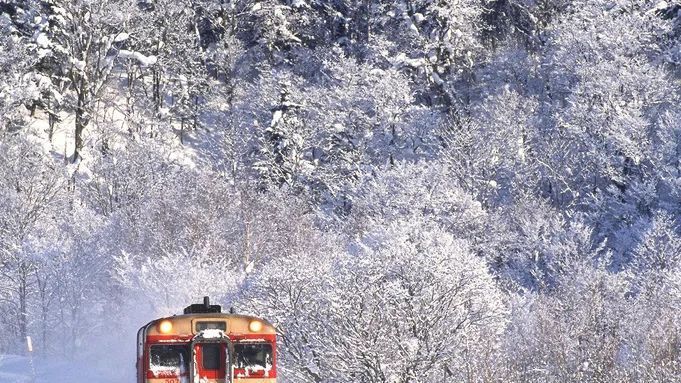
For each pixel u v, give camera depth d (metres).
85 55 189.50
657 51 187.25
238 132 181.12
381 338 58.84
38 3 189.12
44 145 178.00
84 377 60.28
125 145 180.38
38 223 129.62
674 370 66.62
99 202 144.38
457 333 61.75
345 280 63.84
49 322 107.19
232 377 39.19
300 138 175.75
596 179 160.25
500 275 125.31
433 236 90.06
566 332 79.75
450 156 154.25
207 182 127.88
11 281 108.81
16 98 181.12
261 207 128.38
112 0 192.50
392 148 177.75
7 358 69.94
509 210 144.12
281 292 65.81
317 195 172.12
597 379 69.88
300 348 63.59
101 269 109.12
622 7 184.62
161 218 117.69
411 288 64.12
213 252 112.44
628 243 139.25
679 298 96.81
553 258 126.62
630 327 87.38
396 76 186.38
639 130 155.12
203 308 42.31
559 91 190.75
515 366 65.56
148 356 39.50
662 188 152.00
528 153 163.25
